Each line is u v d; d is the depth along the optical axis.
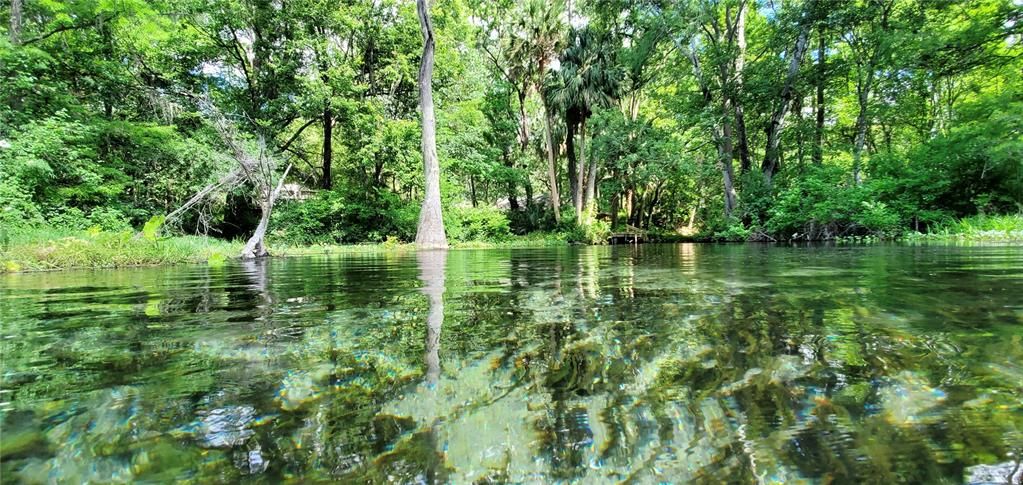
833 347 1.03
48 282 2.86
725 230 13.31
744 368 0.90
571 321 1.40
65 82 9.39
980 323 1.26
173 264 4.91
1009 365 0.88
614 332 1.23
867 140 17.00
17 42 8.38
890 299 1.70
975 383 0.79
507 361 0.97
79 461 0.55
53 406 0.72
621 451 0.58
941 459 0.54
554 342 1.13
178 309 1.72
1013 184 8.91
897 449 0.57
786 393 0.76
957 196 9.68
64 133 7.97
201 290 2.38
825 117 16.39
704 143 16.30
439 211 11.69
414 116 15.36
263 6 13.54
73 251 4.42
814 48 13.80
